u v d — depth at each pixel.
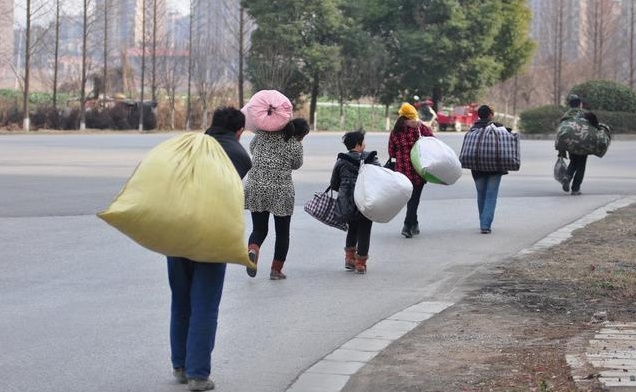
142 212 7.02
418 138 15.95
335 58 75.75
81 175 25.31
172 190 7.10
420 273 13.05
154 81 70.88
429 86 79.69
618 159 35.62
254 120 12.01
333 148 40.25
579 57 107.81
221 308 10.81
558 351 8.56
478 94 83.88
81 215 17.75
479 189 16.62
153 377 8.10
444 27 77.88
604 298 11.14
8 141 44.06
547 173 28.86
